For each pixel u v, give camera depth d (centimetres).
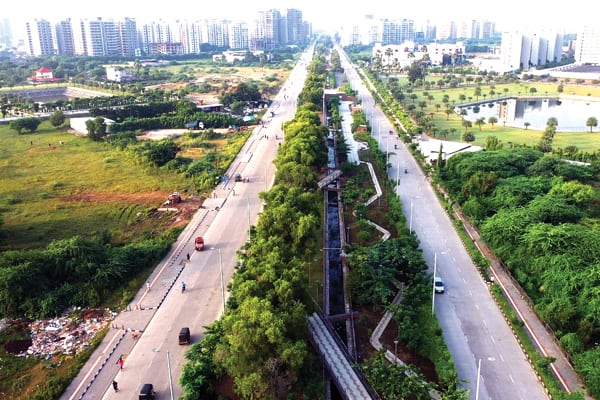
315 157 14238
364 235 11206
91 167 16938
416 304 8469
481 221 11362
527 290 9131
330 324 8106
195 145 19562
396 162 17112
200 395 6475
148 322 8238
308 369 6669
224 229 11744
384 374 6519
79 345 7769
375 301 8688
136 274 9725
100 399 6588
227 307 7838
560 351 7550
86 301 8862
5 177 15900
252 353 6281
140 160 17025
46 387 6775
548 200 10912
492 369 7250
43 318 8475
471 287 9394
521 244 9575
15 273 8675
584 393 6694
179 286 9306
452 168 14650
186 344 7650
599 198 11788
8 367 7294
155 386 6794
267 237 9588
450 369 6938
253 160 17138
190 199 13812
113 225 12262
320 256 10781
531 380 7031
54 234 11731
